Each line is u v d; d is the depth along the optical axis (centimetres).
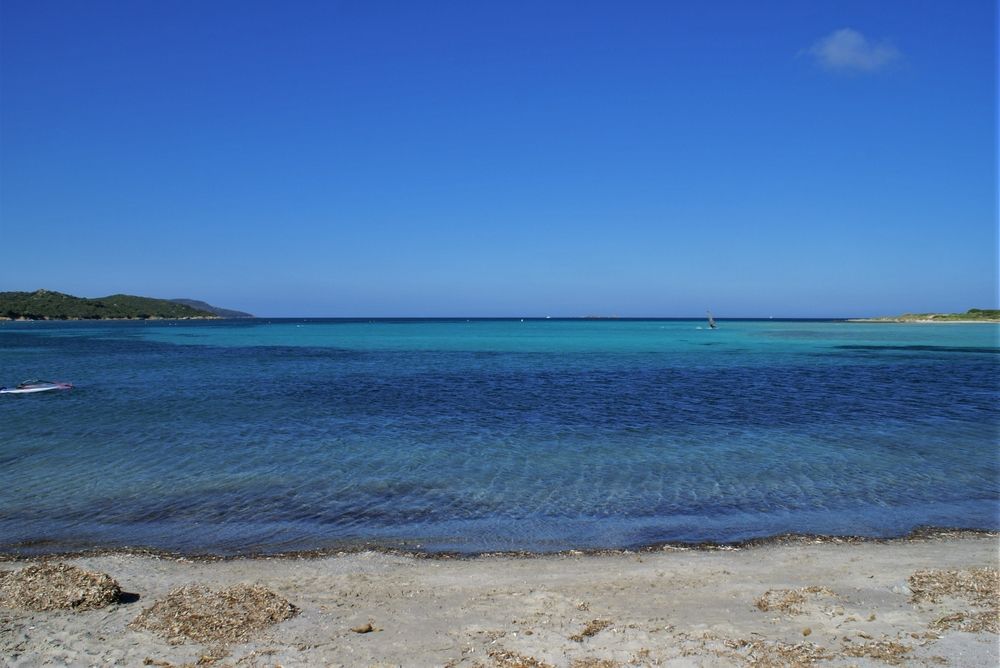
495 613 825
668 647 720
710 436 1966
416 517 1234
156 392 2953
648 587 916
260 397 2800
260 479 1473
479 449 1780
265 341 8450
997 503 1322
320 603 859
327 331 12812
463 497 1353
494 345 7381
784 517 1237
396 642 739
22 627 765
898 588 900
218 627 764
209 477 1486
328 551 1069
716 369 4200
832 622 783
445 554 1057
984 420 2250
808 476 1509
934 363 4644
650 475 1517
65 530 1156
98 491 1377
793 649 708
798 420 2247
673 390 3088
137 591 897
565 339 8988
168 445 1811
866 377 3675
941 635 740
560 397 2828
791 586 916
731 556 1045
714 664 681
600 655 704
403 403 2634
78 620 789
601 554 1057
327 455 1702
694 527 1184
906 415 2355
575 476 1509
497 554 1057
